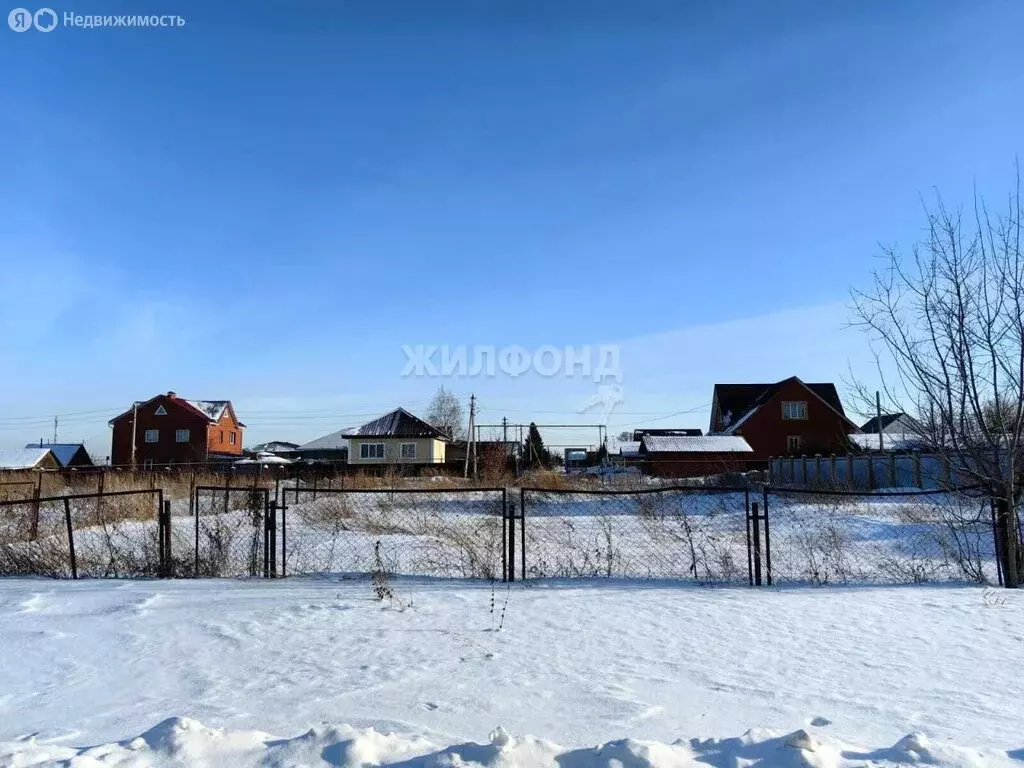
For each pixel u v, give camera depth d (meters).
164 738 3.50
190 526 14.40
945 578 9.27
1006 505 8.72
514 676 5.02
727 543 12.43
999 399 9.00
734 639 6.07
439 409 76.31
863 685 4.85
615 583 8.82
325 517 15.95
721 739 3.64
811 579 9.10
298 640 6.02
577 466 56.88
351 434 56.00
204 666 5.30
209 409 63.94
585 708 4.36
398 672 5.10
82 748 3.57
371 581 8.86
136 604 7.45
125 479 24.48
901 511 15.86
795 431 51.69
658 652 5.66
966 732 3.99
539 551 11.30
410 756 3.41
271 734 3.91
